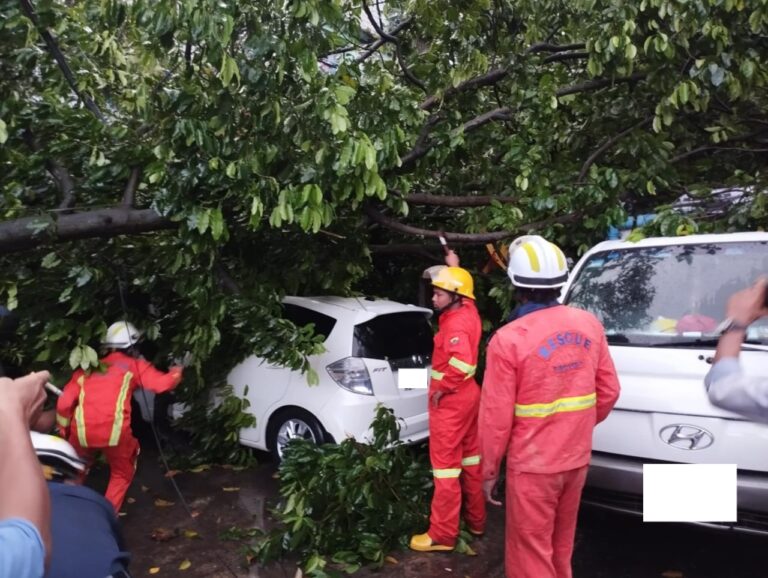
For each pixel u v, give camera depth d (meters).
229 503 4.97
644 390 3.63
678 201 6.48
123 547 1.81
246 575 3.92
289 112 4.50
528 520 3.05
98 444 4.26
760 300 2.55
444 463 4.06
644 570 3.87
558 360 3.02
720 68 5.34
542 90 5.90
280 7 4.26
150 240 5.04
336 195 4.59
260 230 5.30
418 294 7.26
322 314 5.48
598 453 3.73
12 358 5.24
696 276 4.30
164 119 4.54
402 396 5.34
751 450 3.33
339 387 5.13
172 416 6.16
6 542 1.08
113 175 4.54
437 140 5.54
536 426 3.03
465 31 6.25
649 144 5.82
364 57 6.20
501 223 5.56
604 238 5.99
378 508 4.12
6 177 4.47
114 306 4.97
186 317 5.30
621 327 4.23
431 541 4.14
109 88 5.42
